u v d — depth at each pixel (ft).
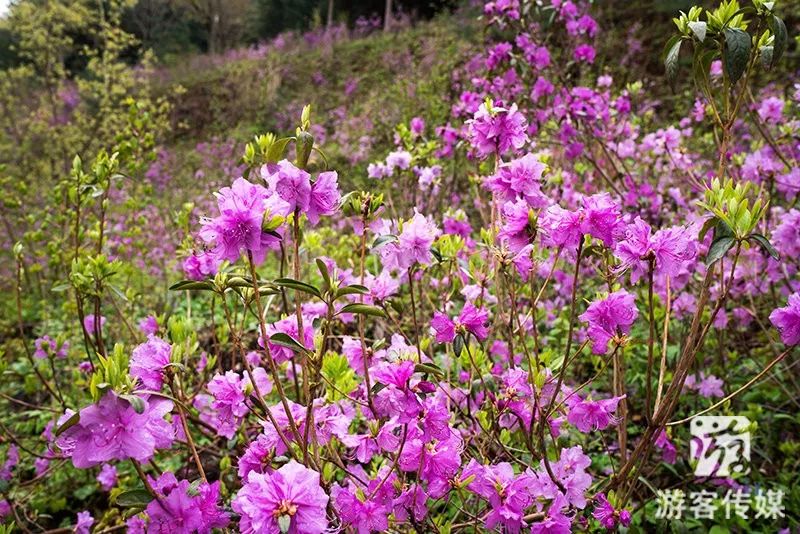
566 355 4.96
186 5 82.23
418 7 64.08
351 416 6.06
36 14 28.37
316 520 3.55
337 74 47.96
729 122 5.42
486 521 4.74
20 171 23.65
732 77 5.05
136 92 33.60
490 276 6.63
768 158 9.05
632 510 6.13
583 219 4.70
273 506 3.53
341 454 6.02
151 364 4.47
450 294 6.77
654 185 12.76
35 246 17.87
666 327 5.62
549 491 4.69
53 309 15.94
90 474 9.15
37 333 15.24
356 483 5.02
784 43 5.15
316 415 5.16
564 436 6.79
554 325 10.73
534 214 4.94
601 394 8.93
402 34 50.39
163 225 18.33
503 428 6.24
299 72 50.01
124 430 3.52
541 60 12.44
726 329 9.61
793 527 6.76
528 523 4.77
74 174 7.72
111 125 26.25
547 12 13.76
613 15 33.42
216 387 5.17
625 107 12.81
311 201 4.64
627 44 30.42
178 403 4.13
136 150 11.14
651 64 29.96
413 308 5.68
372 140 26.58
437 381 5.74
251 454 4.95
